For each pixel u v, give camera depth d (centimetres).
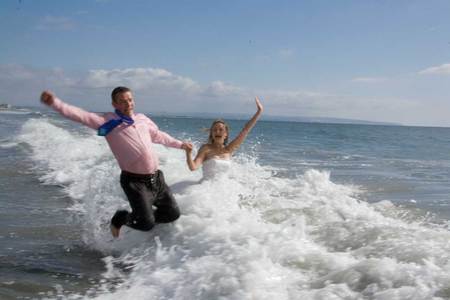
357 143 2577
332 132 4491
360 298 313
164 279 384
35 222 592
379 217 561
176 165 855
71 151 1226
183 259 415
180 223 492
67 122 3017
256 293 331
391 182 984
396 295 307
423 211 653
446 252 380
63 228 567
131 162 462
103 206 608
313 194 704
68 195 751
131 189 465
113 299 359
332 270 363
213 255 405
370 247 411
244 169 1020
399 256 382
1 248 488
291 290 335
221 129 669
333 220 529
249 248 407
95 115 455
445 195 819
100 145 1355
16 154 1230
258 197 629
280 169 1138
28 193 766
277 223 518
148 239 486
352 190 862
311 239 454
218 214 515
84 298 363
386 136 3897
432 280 322
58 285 391
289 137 3069
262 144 2197
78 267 438
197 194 567
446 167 1337
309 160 1454
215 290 344
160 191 480
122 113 469
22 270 426
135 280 399
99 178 745
